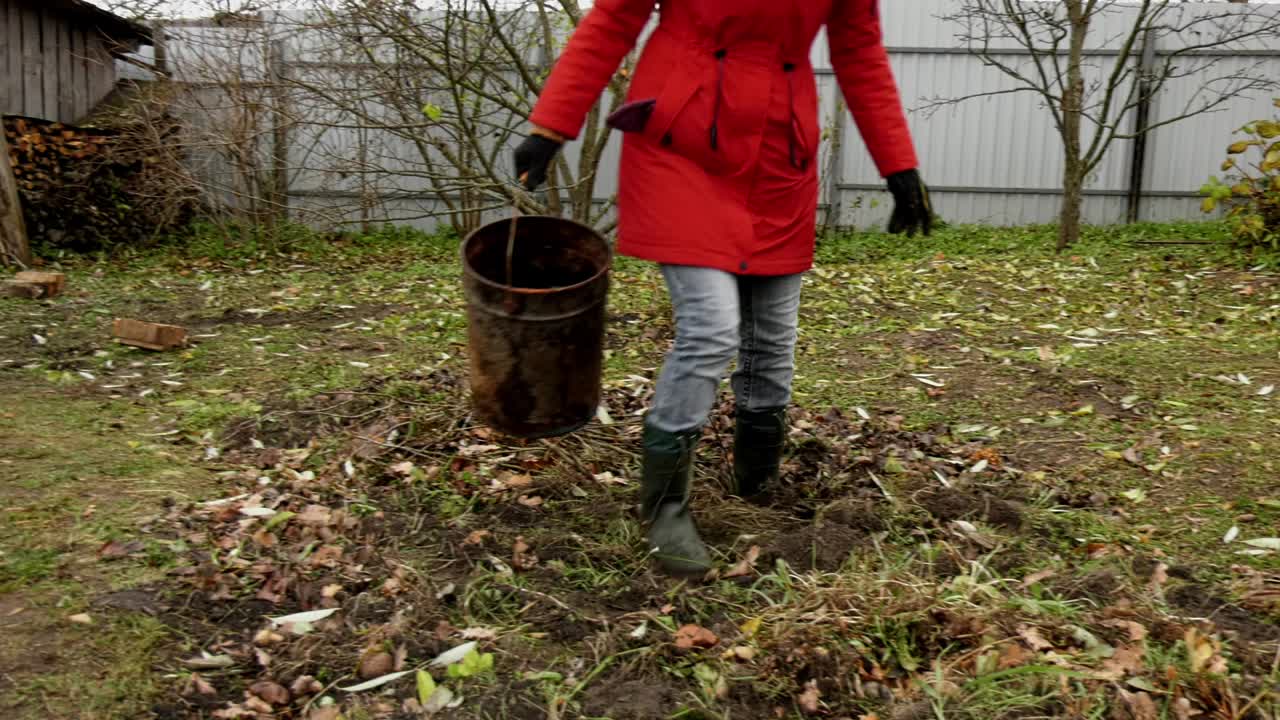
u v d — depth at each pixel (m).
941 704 2.30
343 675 2.40
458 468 3.81
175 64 11.17
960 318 7.16
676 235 2.78
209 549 3.04
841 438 4.29
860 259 10.53
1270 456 4.02
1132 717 2.25
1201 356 5.72
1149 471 3.90
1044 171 12.74
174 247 11.19
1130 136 10.08
